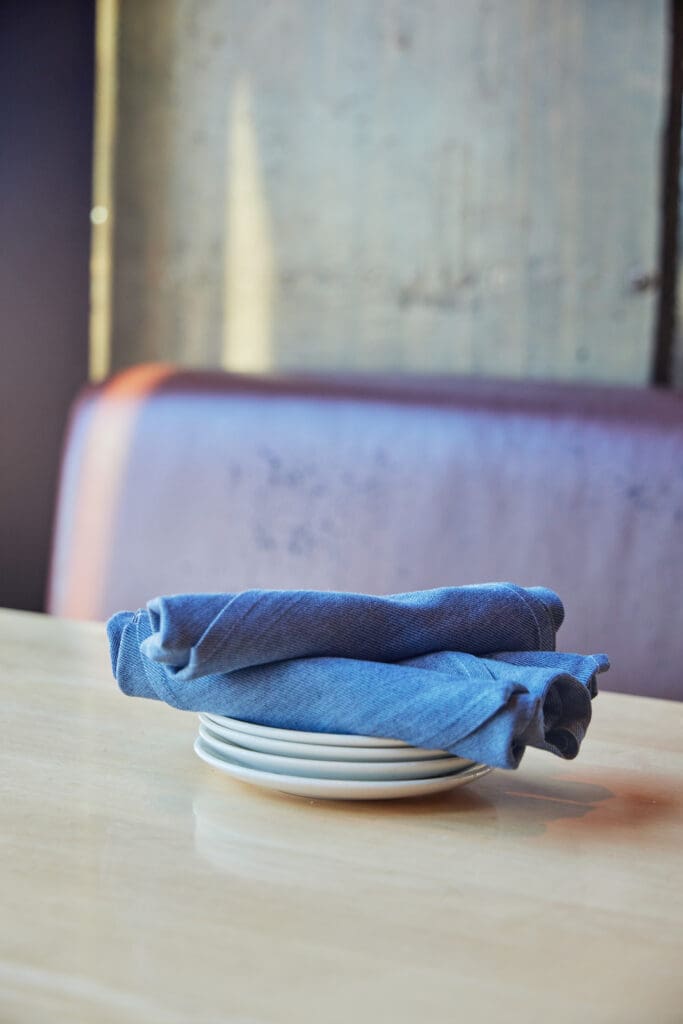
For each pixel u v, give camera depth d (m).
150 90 2.61
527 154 2.37
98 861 0.88
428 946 0.81
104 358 2.69
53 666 1.29
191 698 0.99
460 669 0.97
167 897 0.84
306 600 0.96
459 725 0.92
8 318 2.45
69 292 2.57
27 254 2.47
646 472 1.80
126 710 1.15
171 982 0.77
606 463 1.83
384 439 1.96
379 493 1.95
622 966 0.80
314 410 2.02
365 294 2.51
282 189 2.55
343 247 2.52
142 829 0.92
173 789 0.98
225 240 2.60
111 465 2.12
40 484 2.55
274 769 0.96
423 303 2.47
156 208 2.63
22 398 2.49
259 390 2.07
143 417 2.11
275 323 2.58
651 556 1.79
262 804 0.96
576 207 2.35
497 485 1.88
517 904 0.85
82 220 2.58
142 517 2.08
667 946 0.82
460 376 2.21
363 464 1.97
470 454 1.91
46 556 2.57
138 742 1.07
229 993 0.76
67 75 2.51
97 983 0.77
